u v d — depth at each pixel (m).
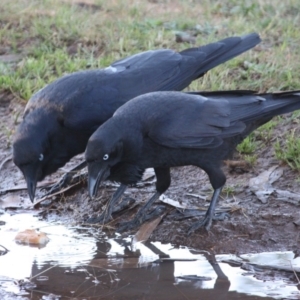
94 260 9.62
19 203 11.54
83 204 11.24
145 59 11.52
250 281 8.90
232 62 13.77
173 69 11.39
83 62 14.16
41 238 10.23
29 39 15.44
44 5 16.92
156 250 9.89
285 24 15.76
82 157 12.30
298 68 13.57
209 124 9.85
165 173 10.37
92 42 15.13
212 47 11.61
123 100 10.91
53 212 11.23
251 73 13.55
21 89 13.59
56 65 14.13
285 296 8.47
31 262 9.61
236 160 11.55
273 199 10.66
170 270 9.27
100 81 10.94
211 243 9.92
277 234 9.97
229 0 17.73
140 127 9.66
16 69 14.32
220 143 9.95
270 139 11.87
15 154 10.41
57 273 9.25
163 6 17.73
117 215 10.89
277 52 14.20
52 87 10.84
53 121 10.54
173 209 10.72
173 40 15.03
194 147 9.83
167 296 8.56
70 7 16.97
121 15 16.62
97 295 8.63
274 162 11.45
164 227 10.34
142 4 17.45
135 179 10.30
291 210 10.38
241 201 10.73
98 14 16.52
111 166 9.69
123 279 9.05
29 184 10.49
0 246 10.12
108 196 11.22
